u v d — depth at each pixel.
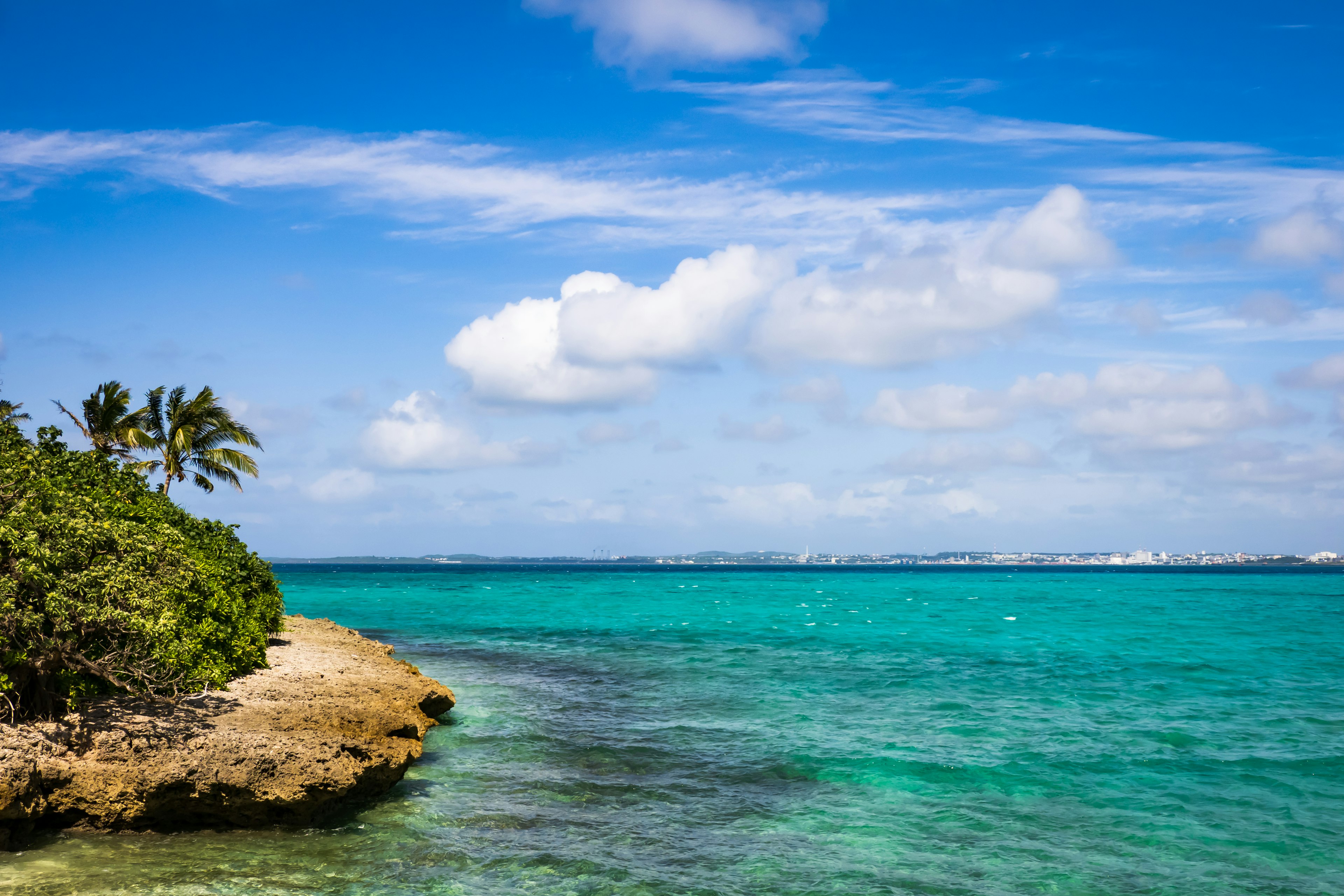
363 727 16.69
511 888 11.67
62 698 13.95
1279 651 39.09
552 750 19.20
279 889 11.30
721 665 33.47
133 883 11.19
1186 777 17.58
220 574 21.88
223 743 13.51
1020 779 17.41
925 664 33.94
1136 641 43.19
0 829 11.81
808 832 14.31
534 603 76.25
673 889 11.83
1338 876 12.79
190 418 38.72
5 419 20.81
